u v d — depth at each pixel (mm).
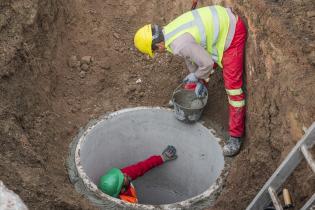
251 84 4133
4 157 3576
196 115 4539
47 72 4660
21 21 4402
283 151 3607
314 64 3555
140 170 4746
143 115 4789
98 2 5539
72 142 4461
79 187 4031
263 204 3369
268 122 3822
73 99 4828
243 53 4227
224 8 4137
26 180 3477
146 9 5594
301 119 3443
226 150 4371
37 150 4027
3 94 4012
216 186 4121
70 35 5176
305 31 3738
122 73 5168
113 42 5348
